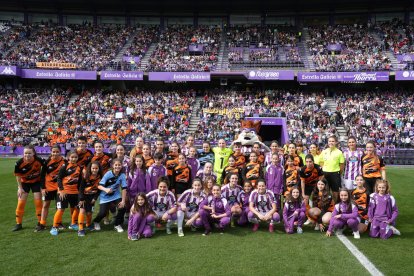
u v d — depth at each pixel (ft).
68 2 127.95
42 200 24.71
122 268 17.12
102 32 126.72
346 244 21.07
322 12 129.49
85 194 23.66
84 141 26.63
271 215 23.86
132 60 109.81
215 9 132.36
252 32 126.11
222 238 22.27
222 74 102.42
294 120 91.40
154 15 133.90
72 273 16.55
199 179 24.40
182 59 112.78
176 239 22.00
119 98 106.11
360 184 24.07
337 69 102.58
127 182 25.63
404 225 25.66
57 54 113.60
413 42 110.42
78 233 22.71
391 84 105.09
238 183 27.86
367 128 88.89
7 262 17.89
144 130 91.97
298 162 29.60
